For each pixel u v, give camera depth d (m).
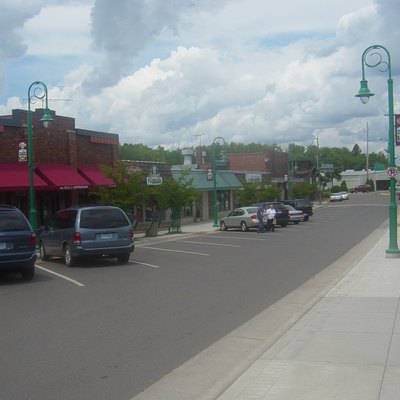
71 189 27.84
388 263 16.06
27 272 15.03
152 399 6.04
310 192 73.25
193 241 27.72
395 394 5.62
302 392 5.80
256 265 17.52
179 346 8.18
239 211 34.59
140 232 34.69
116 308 11.01
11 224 14.62
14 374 6.98
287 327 8.75
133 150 101.56
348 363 6.71
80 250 17.50
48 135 26.92
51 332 9.14
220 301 11.57
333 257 19.42
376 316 9.27
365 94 17.27
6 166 24.47
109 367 7.21
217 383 6.33
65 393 6.29
